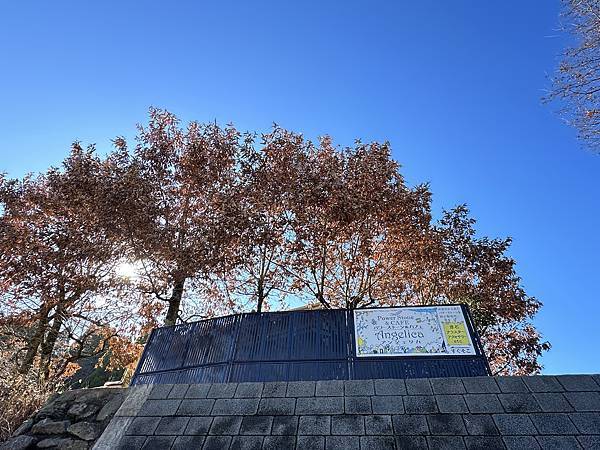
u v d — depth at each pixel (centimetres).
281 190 1286
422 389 473
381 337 614
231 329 687
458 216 1352
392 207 1246
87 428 516
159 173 1402
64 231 1276
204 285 1343
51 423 538
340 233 1243
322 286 1278
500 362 1317
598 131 827
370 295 1311
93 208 1240
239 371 619
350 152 1354
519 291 1321
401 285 1306
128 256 1298
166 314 1335
